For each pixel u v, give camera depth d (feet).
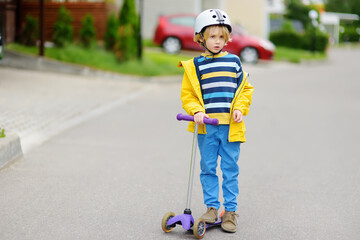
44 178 18.56
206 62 14.19
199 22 14.05
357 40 208.54
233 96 14.12
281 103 41.52
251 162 22.47
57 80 44.91
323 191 18.42
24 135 24.62
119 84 47.11
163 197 17.08
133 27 55.88
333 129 31.30
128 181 18.74
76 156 21.91
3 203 15.76
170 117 32.63
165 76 53.16
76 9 58.49
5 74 44.75
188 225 13.39
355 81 62.39
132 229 14.15
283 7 145.07
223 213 14.78
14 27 53.52
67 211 15.35
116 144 24.61
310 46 109.60
